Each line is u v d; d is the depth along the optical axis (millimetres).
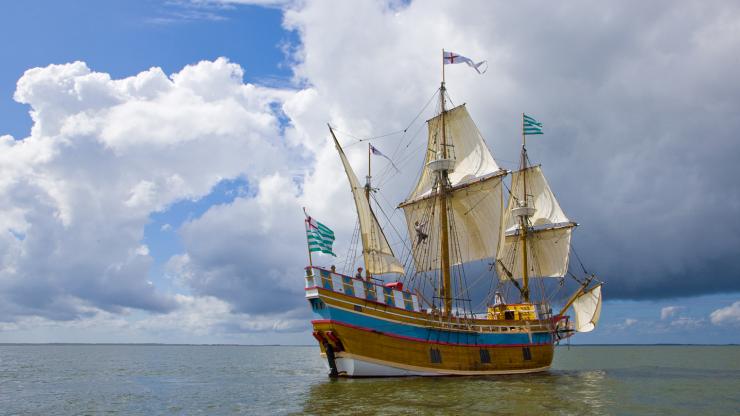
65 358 158375
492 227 80062
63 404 47875
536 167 99125
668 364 116938
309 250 55250
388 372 57344
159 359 158500
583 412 40812
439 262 82188
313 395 48125
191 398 50844
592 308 85312
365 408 40281
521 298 87062
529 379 63344
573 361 135875
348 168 68938
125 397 52594
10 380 73062
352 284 56469
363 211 68812
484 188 80250
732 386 61281
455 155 84375
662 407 44719
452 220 80375
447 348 61250
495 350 66312
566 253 94500
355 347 55219
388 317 57344
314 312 55406
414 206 86875
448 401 43531
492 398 45500
